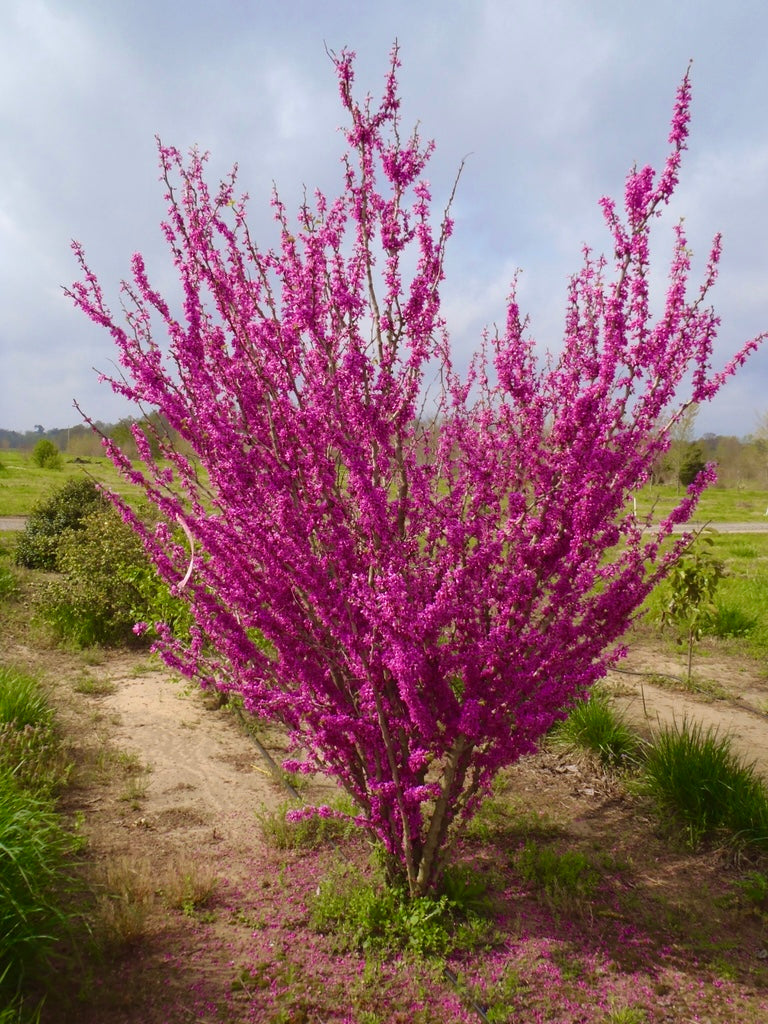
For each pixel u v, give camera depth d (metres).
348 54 3.05
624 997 3.06
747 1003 3.06
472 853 4.20
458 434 3.37
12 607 9.65
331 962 3.20
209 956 3.19
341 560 3.09
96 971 3.05
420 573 3.26
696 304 3.01
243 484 3.06
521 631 3.29
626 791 5.00
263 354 3.25
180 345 3.08
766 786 4.91
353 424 3.11
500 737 3.24
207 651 6.28
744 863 4.18
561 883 3.89
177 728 5.84
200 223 3.17
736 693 7.38
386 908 3.45
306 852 4.09
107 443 3.17
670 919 3.62
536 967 3.22
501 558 3.15
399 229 3.09
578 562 3.12
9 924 2.93
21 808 3.46
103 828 4.22
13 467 48.31
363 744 3.38
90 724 5.80
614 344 2.89
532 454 3.08
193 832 4.26
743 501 48.31
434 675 3.28
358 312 3.02
